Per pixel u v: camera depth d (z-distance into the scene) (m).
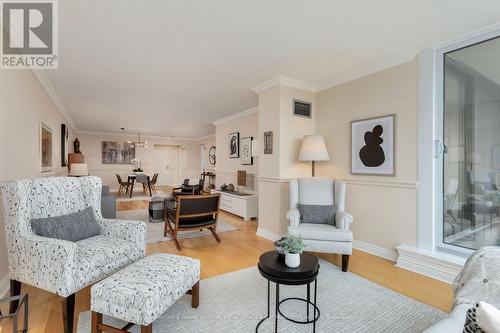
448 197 2.59
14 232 1.78
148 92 4.25
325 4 1.94
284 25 2.23
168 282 1.57
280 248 1.73
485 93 2.35
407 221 2.82
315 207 2.97
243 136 5.84
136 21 2.16
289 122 3.68
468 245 2.46
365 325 1.73
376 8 1.99
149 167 10.42
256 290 2.20
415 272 2.58
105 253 1.88
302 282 1.55
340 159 3.58
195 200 3.33
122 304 1.40
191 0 1.88
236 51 2.74
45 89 3.74
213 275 2.51
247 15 2.08
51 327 1.68
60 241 1.65
